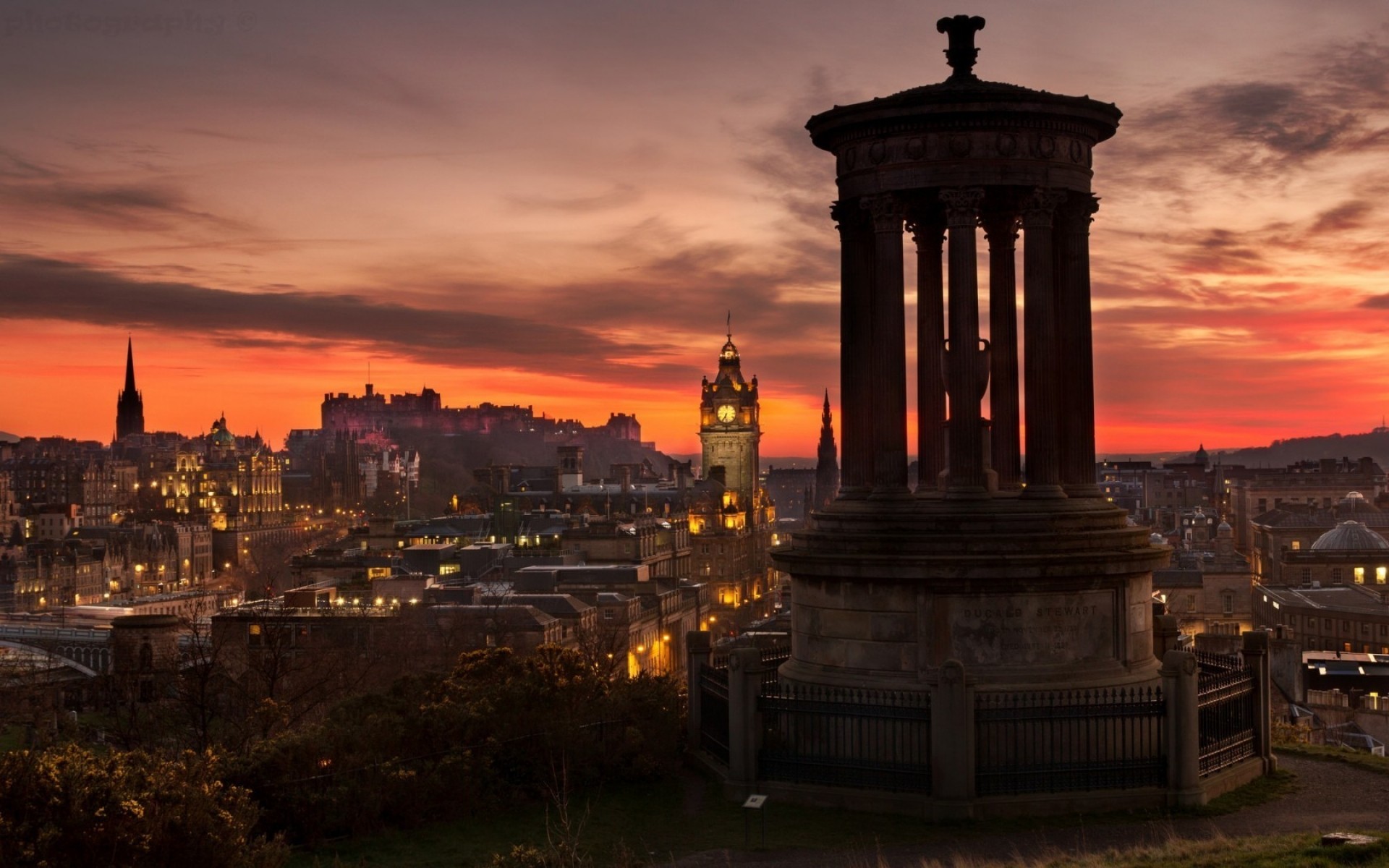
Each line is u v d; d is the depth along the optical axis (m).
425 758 47.50
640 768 49.31
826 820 43.59
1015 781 43.72
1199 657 53.47
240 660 140.25
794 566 49.38
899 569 46.44
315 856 42.66
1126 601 47.56
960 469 48.06
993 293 50.41
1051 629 46.62
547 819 40.97
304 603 185.88
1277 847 36.84
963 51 50.00
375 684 128.50
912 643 46.75
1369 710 122.50
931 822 42.97
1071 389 49.81
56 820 35.75
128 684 99.75
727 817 44.62
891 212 48.66
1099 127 49.53
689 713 52.38
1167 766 44.41
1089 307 50.03
